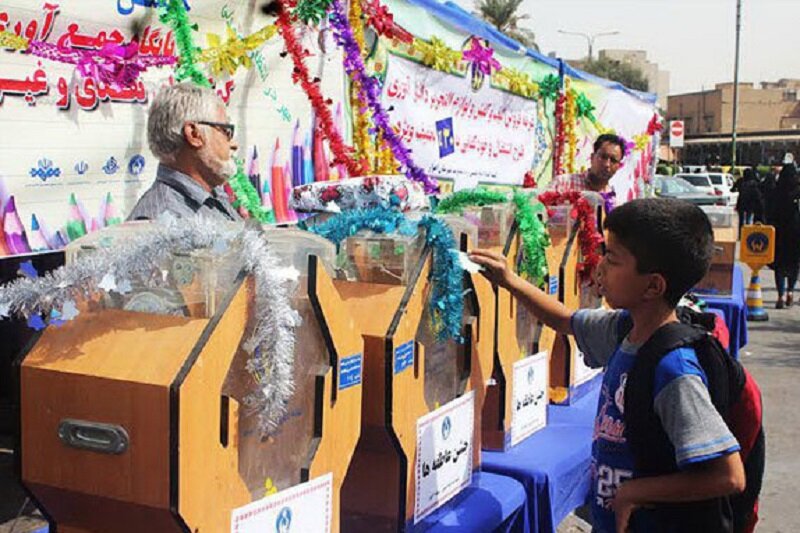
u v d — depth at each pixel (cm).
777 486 501
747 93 7656
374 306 205
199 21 299
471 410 244
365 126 369
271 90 339
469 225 254
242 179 308
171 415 141
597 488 196
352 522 212
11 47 238
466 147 510
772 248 1014
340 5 349
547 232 302
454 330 222
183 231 156
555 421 317
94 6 262
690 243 182
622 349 195
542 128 637
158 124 242
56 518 159
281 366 157
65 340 154
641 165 921
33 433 153
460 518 228
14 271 322
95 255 160
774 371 767
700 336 183
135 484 145
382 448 206
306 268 173
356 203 270
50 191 254
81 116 262
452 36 480
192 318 153
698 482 173
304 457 174
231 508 155
